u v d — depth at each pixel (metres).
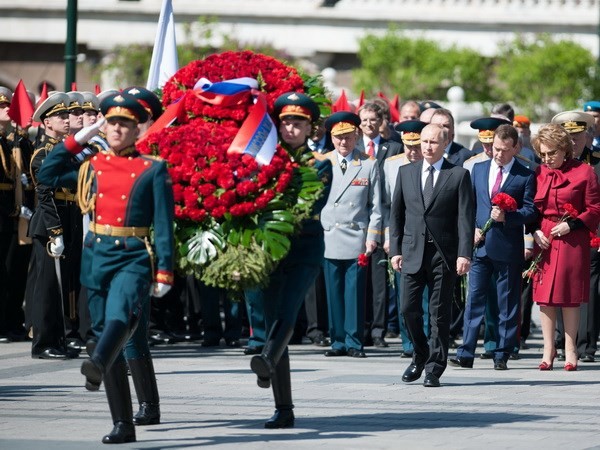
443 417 19.77
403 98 74.06
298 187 18.34
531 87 71.94
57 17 83.31
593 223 25.66
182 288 32.00
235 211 17.98
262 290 18.72
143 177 17.66
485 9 81.88
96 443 17.38
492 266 26.25
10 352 28.39
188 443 17.41
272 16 83.19
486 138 27.91
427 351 23.61
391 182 28.31
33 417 19.56
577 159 26.38
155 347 29.70
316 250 18.59
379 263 28.66
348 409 20.48
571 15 81.00
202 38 71.44
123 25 82.75
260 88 19.12
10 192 30.36
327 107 19.70
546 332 26.08
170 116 18.94
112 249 17.56
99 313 17.89
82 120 26.72
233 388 22.72
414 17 82.38
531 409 20.62
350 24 83.31
